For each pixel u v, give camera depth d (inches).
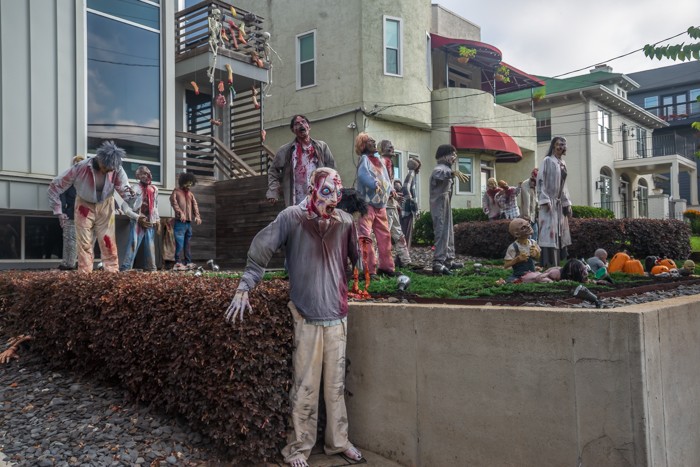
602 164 1098.7
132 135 431.8
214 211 522.0
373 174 269.6
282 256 458.0
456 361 159.6
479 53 866.1
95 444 162.1
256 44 638.5
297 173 247.4
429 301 197.2
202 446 166.1
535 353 144.9
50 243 418.3
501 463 150.5
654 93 1592.0
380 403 177.3
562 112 1077.1
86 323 199.6
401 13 745.6
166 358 174.9
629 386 130.5
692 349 160.7
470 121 815.1
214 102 631.8
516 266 251.0
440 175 308.2
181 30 646.5
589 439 135.9
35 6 377.1
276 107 790.5
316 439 173.9
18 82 368.5
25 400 190.4
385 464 169.8
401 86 741.3
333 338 165.5
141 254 442.3
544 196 327.0
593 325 135.6
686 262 326.6
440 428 162.6
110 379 203.6
